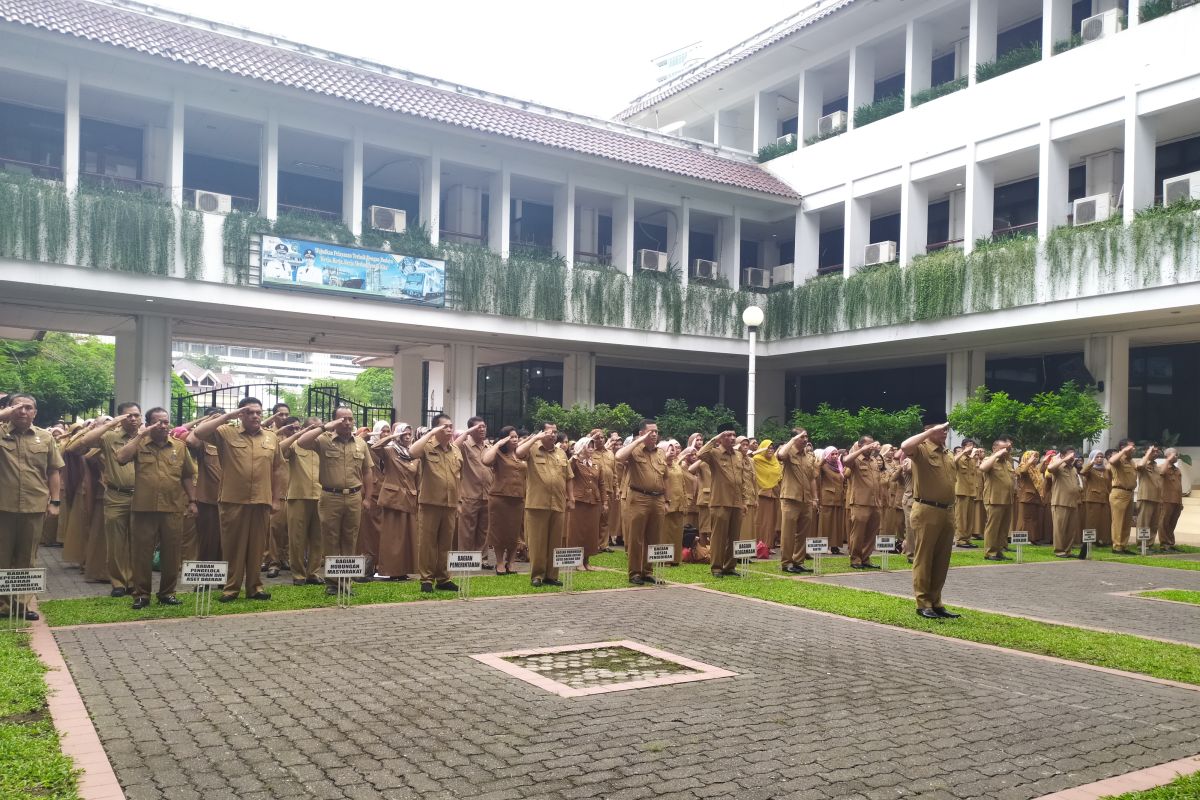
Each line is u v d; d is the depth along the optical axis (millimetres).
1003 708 6344
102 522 10781
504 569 12062
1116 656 7957
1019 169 24625
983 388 22188
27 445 8422
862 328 25422
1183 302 18375
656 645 7953
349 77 22172
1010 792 4809
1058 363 26188
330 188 25703
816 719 5930
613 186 26391
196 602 8922
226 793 4477
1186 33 18875
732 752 5258
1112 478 17359
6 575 7777
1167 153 22172
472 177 25828
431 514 10422
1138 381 25047
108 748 5047
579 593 10680
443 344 26609
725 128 33938
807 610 10000
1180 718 6250
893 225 29234
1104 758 5391
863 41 27250
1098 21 20922
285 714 5711
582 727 5625
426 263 22438
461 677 6676
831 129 28172
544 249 25750
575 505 12773
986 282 22141
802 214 28656
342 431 10531
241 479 9461
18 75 18297
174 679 6422
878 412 24891
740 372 33438
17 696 5805
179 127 19672
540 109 26359
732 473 12461
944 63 27922
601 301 25141
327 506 10430
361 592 10172
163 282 19094
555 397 30391
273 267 20266
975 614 9906
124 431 9602
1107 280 19688
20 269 17469
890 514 15883
